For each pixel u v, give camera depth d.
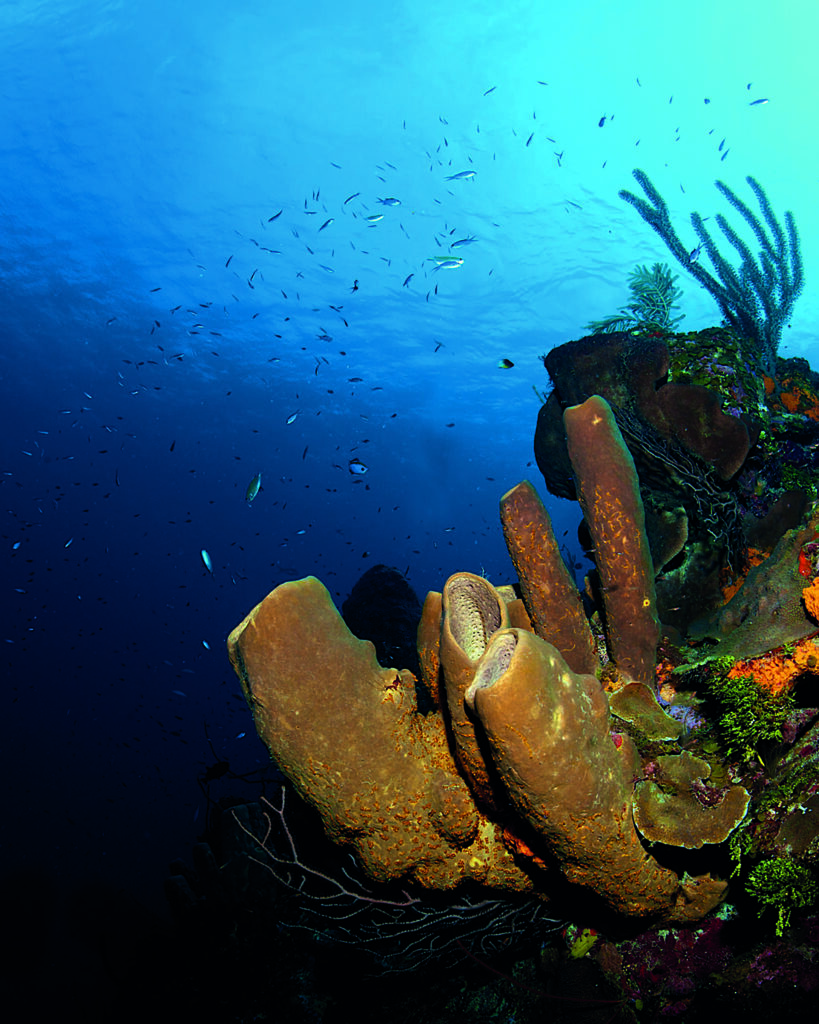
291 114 32.94
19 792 24.03
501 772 1.90
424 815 2.17
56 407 46.31
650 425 3.92
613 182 34.97
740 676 2.45
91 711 37.47
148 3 28.17
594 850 1.98
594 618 3.52
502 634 2.00
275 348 41.56
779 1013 2.39
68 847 19.67
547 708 1.78
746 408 3.87
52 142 31.73
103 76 30.14
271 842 3.83
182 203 34.72
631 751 2.21
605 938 2.81
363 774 2.09
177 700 37.94
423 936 3.03
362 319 39.75
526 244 36.16
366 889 2.97
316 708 2.03
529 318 38.97
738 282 5.22
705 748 2.54
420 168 35.00
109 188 33.56
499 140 34.47
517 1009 3.58
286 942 4.05
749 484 4.12
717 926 2.58
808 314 36.38
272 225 36.25
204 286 38.06
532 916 2.91
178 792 22.94
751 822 2.26
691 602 3.83
